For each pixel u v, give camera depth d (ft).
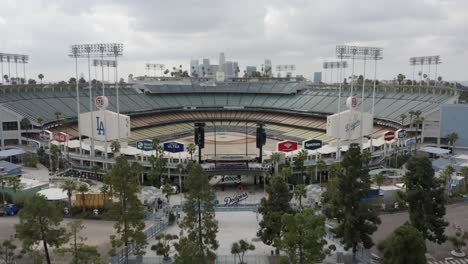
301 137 631.97
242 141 637.30
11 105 571.28
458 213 324.19
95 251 215.10
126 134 495.41
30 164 464.65
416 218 241.35
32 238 204.64
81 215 313.53
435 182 240.53
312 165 406.21
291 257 189.37
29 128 555.69
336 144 483.51
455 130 531.91
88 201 322.14
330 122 481.87
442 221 241.55
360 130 486.38
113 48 499.51
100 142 518.78
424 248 180.55
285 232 207.92
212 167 406.00
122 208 231.50
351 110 485.56
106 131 481.87
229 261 238.27
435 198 241.35
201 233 234.38
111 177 232.12
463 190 364.17
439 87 643.04
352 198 233.55
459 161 437.99
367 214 233.35
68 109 645.92
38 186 349.61
